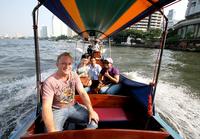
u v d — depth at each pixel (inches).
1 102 228.8
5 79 355.6
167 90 311.4
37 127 95.0
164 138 77.5
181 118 198.5
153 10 112.6
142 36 2728.8
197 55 1277.1
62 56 90.7
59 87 90.0
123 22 173.0
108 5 131.2
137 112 127.2
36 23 101.6
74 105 98.6
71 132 72.8
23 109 208.8
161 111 215.6
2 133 158.7
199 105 240.5
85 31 294.8
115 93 164.6
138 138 76.9
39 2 98.1
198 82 393.7
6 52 1055.6
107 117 117.5
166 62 800.3
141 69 562.6
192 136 161.8
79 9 146.0
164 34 107.7
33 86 303.1
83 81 171.6
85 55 281.6
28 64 575.2
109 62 172.9
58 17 167.5
